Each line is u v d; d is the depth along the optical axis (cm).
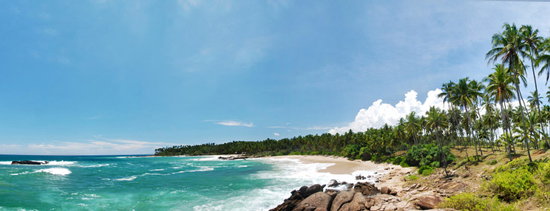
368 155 8525
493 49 3231
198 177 4994
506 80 3325
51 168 6662
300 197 2734
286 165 8019
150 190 3453
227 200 2845
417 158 5400
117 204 2616
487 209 1645
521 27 3044
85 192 3194
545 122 5800
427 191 2592
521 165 2728
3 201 2475
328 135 15538
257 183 4050
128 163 10838
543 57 2659
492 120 5644
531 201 1617
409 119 5884
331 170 5819
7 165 7988
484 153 5984
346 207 2291
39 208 2325
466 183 2556
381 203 2286
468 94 4053
